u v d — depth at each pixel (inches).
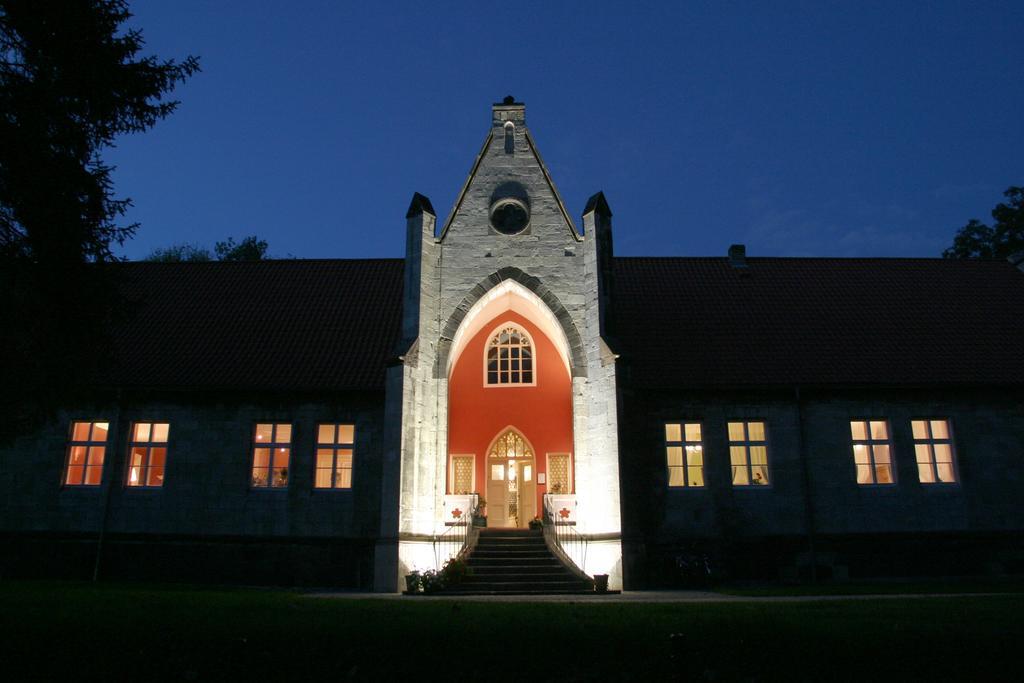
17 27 526.9
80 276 534.0
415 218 901.2
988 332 1003.3
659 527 879.1
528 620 386.0
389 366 840.3
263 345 979.9
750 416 917.2
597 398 848.9
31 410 569.3
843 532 881.5
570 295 898.1
